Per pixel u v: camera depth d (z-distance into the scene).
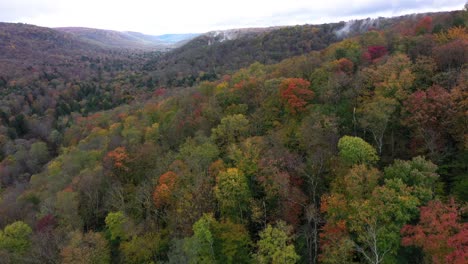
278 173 48.88
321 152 51.78
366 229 39.66
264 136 63.81
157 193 56.19
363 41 88.56
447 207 36.34
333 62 74.44
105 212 68.06
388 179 43.22
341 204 41.91
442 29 74.56
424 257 35.84
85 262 47.47
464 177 44.41
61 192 65.62
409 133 54.19
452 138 49.16
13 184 106.25
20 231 57.69
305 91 65.88
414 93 53.03
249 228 51.25
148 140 84.81
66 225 60.75
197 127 79.88
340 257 38.84
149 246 49.69
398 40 78.94
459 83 50.97
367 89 62.41
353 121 58.62
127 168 71.25
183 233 49.66
